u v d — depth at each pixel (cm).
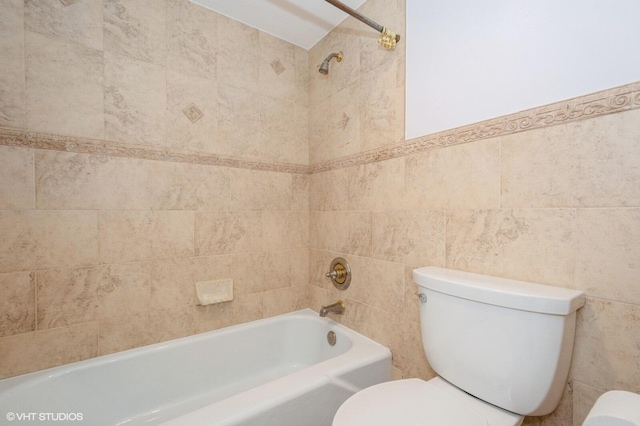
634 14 66
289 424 93
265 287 166
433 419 72
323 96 167
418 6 113
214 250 149
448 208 104
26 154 106
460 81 100
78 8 115
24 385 102
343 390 108
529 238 84
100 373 118
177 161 138
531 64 83
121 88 124
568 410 76
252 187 160
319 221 172
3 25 103
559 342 69
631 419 47
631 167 67
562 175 78
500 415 76
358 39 143
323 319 161
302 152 178
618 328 69
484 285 79
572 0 75
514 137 87
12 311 105
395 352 124
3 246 104
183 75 139
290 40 172
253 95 160
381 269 131
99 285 121
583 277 74
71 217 115
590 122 73
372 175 135
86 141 117
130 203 127
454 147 102
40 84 108
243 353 153
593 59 72
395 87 123
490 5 91
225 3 142
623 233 68
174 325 138
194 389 139
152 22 131
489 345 77
